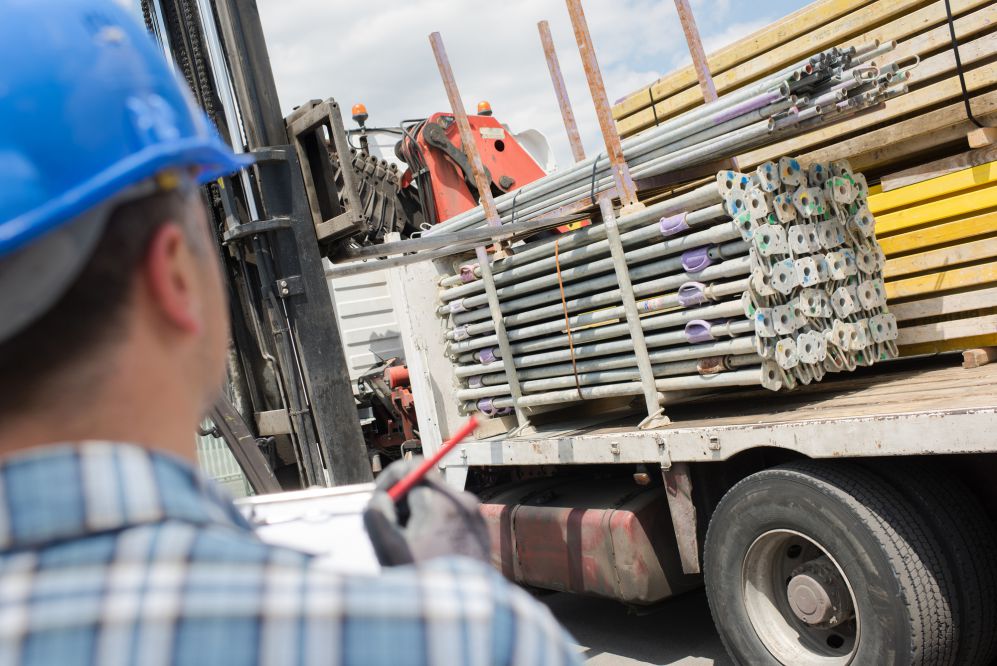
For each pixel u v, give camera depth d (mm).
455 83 5289
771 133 3922
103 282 622
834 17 4621
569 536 4684
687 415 4492
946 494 3459
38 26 638
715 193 3803
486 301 5168
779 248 3846
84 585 554
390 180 6750
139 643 544
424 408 5523
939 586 3273
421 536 903
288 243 4047
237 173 4250
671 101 5457
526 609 621
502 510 5191
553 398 4855
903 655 3254
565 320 4668
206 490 662
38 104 614
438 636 578
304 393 4129
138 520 577
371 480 4113
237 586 571
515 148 7219
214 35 4086
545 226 4770
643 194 4801
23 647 538
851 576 3408
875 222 4531
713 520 3945
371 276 6980
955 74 4219
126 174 612
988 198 4094
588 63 4375
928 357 4695
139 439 645
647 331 4332
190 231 698
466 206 6801
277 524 1510
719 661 4363
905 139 4410
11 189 589
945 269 4301
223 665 548
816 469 3580
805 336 3941
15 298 593
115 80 644
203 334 708
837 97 3727
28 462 571
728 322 3930
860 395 3938
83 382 617
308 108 4059
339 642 565
